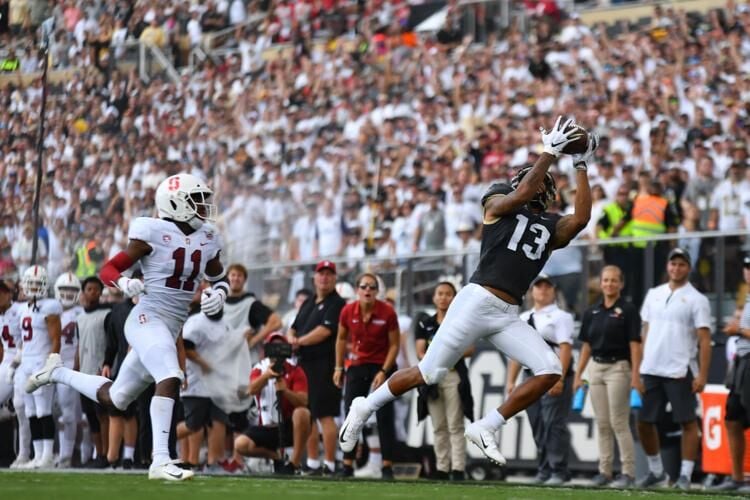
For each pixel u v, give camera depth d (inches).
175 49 2982.3
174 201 1019.3
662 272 1493.6
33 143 2655.0
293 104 2834.6
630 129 2204.7
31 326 1539.1
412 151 2429.9
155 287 1022.4
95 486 840.3
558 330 1360.7
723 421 1358.3
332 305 1417.3
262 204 2486.5
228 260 2396.7
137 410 1466.5
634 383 1318.9
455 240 2129.7
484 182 2237.9
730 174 1855.3
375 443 1557.6
